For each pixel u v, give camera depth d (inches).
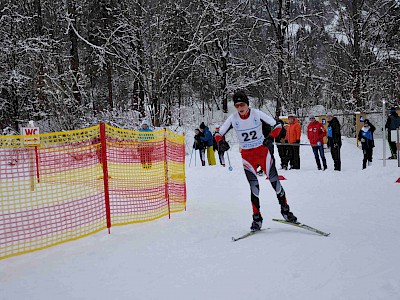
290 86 1075.9
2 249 171.6
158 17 904.3
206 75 1218.6
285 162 475.2
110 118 785.6
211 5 1018.7
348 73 1061.1
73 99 748.0
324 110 1243.2
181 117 995.3
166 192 243.3
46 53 793.6
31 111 911.0
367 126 447.5
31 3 880.3
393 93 1088.2
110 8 944.9
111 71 1114.1
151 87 900.0
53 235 191.8
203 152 569.6
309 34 1173.7
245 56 1243.8
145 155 251.6
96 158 247.0
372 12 986.1
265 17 1182.9
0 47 796.6
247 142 189.8
